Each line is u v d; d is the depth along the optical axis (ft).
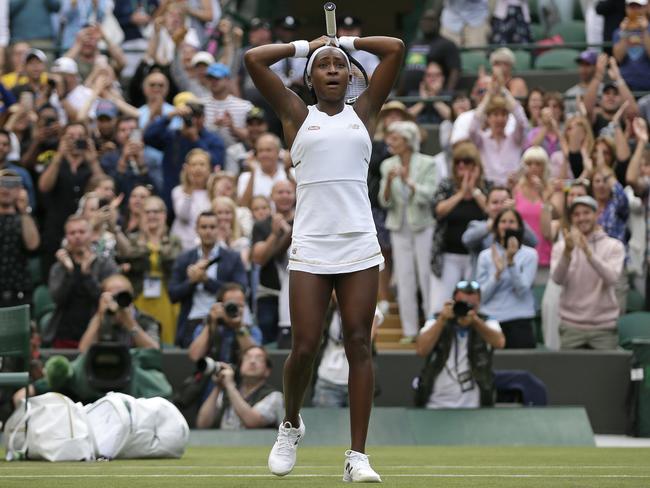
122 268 67.36
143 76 90.53
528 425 59.57
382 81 34.55
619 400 67.56
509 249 67.31
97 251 68.08
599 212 73.26
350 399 32.78
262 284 70.13
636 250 74.18
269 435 57.67
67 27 98.73
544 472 38.42
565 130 79.15
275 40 98.73
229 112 86.33
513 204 68.18
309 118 33.73
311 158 33.32
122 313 58.65
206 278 66.54
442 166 81.05
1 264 69.21
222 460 45.34
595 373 67.62
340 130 33.45
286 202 69.82
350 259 32.81
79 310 66.95
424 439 59.31
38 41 98.73
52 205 76.28
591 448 56.34
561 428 59.36
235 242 70.33
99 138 82.99
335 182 33.17
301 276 33.01
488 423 59.72
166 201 78.64
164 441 46.09
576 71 97.81
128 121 81.10
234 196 74.64
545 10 104.88
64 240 72.49
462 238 69.87
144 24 100.94
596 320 69.46
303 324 32.83
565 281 69.51
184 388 60.64
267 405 59.16
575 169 78.79
